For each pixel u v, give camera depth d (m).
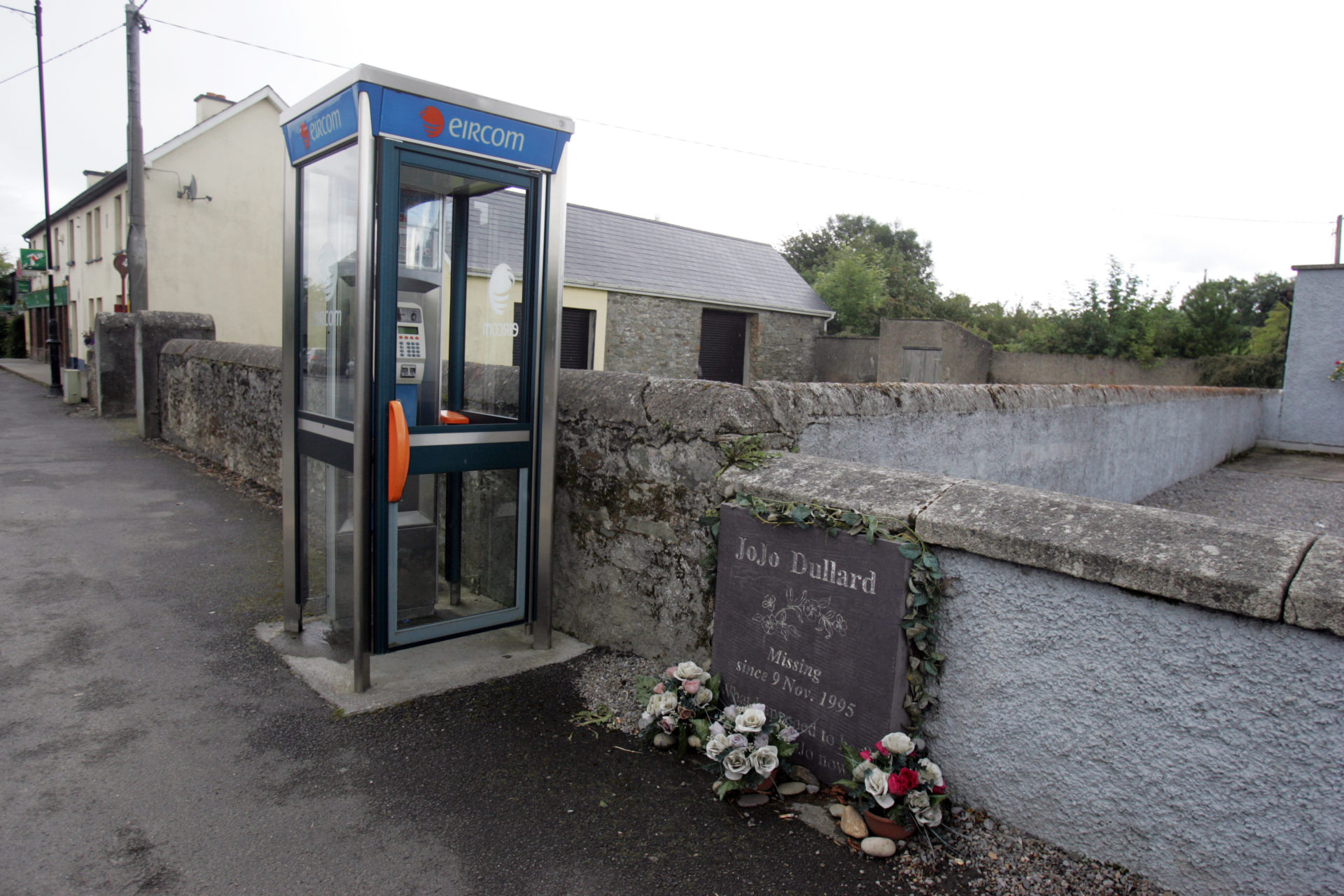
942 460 4.56
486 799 2.60
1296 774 1.91
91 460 8.48
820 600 2.64
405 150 3.16
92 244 22.45
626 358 17.80
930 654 2.45
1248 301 39.53
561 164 3.56
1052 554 2.19
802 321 21.84
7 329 34.88
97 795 2.54
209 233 18.44
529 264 3.59
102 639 3.82
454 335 4.04
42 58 17.47
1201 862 2.06
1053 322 20.78
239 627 4.04
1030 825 2.36
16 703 3.15
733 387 3.37
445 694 3.33
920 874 2.26
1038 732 2.31
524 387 3.66
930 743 2.54
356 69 2.99
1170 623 2.05
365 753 2.86
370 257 3.12
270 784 2.65
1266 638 1.92
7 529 5.66
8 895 2.07
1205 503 8.32
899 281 34.56
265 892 2.14
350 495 3.63
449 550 4.02
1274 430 14.10
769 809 2.57
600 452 3.77
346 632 3.81
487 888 2.18
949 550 2.43
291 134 3.62
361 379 3.16
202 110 19.52
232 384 7.93
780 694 2.78
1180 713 2.06
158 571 4.88
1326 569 1.88
